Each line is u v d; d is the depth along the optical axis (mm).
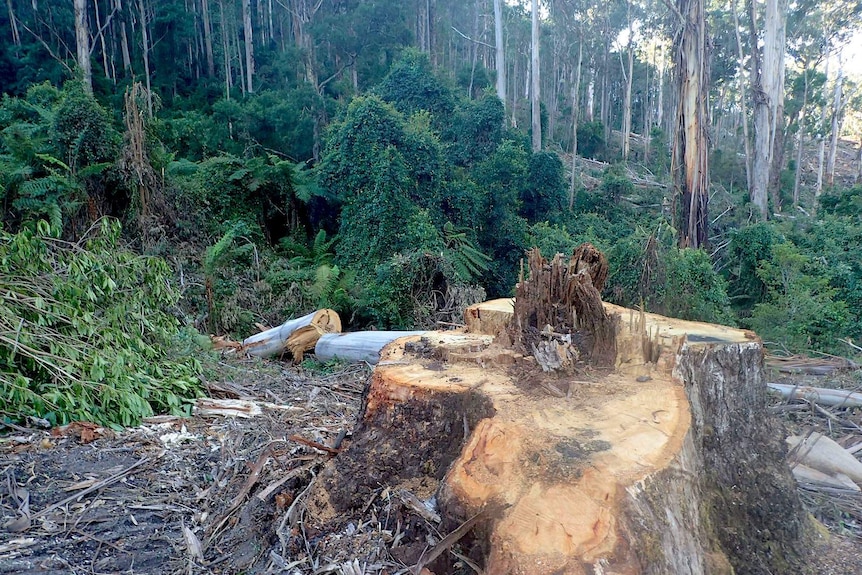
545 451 2066
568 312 3045
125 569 2713
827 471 3857
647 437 2170
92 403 4273
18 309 4387
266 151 17891
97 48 25438
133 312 5324
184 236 12305
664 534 1857
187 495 3424
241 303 10641
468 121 18453
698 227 12695
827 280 10656
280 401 5469
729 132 39125
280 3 28250
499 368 2941
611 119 44625
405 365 3061
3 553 2701
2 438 3791
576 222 18641
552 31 35406
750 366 3010
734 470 2828
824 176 35969
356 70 24141
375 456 2721
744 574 2582
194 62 26422
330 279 11016
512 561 1700
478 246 14609
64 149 11609
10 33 22516
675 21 12859
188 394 5109
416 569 2121
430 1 31953
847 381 5805
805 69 29188
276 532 2668
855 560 2857
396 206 12836
